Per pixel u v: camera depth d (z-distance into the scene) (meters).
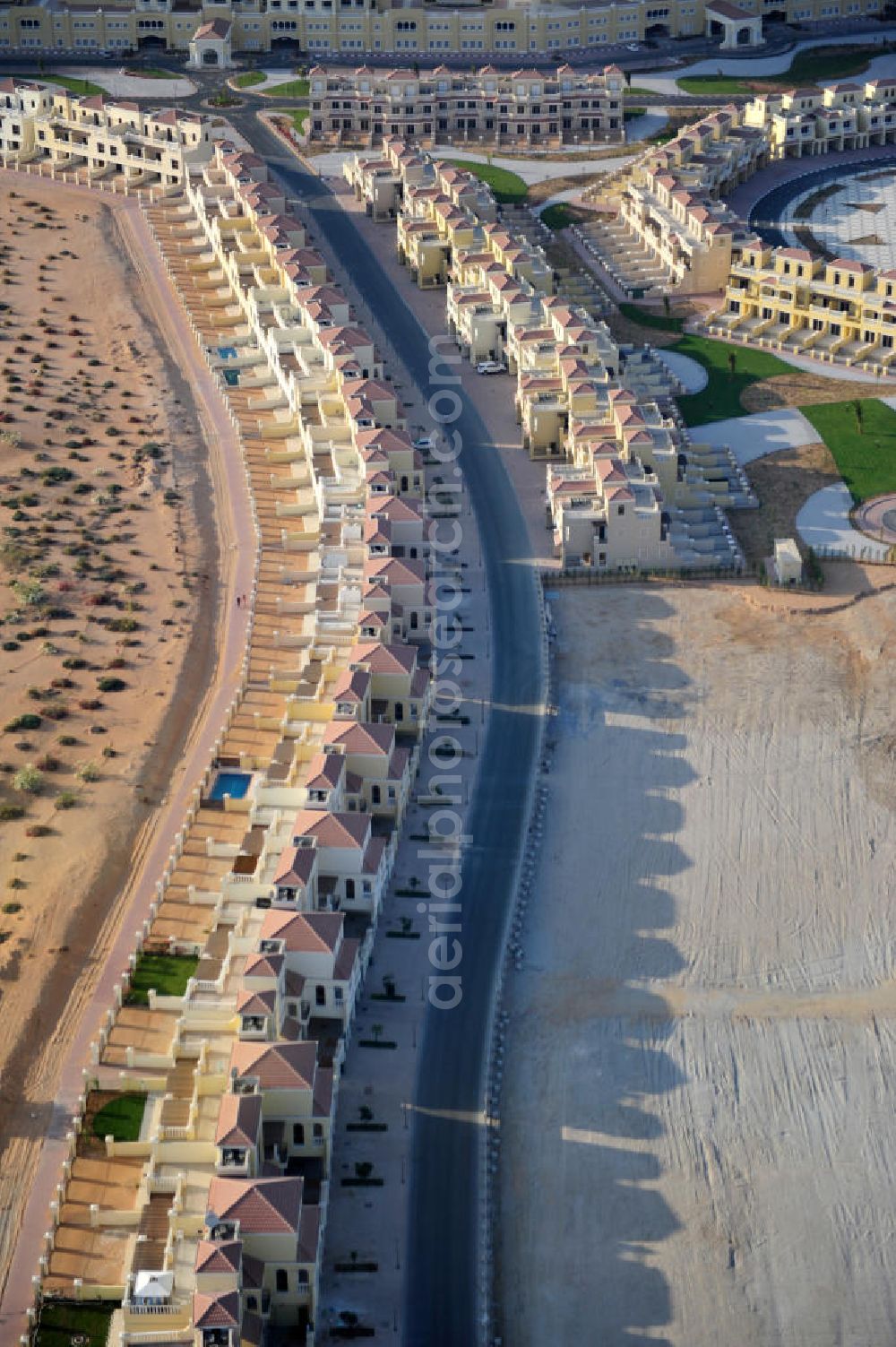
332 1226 194.50
